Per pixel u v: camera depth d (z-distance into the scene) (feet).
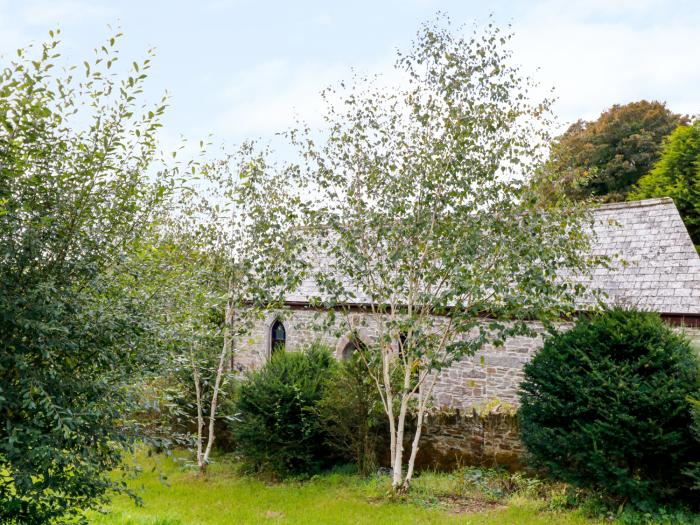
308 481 40.45
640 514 29.45
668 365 30.58
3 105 16.39
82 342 17.79
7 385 15.97
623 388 29.78
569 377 32.12
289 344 61.26
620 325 31.83
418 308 38.11
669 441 28.40
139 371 19.40
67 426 15.61
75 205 17.52
